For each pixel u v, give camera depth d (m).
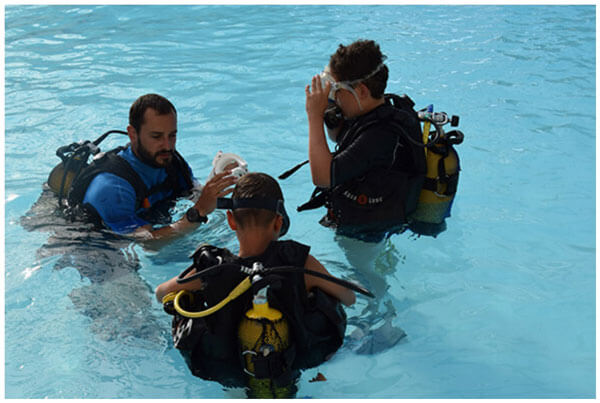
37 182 3.97
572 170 4.10
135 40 7.22
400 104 3.11
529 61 6.23
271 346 2.15
